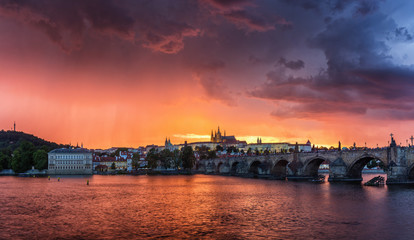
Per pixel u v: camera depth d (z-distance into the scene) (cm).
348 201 11375
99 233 7288
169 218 8781
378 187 15750
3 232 7394
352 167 19138
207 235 7125
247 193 14288
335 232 7275
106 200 12112
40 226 7912
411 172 16700
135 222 8312
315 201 11500
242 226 7856
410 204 10606
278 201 11650
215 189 16300
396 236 6962
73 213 9481
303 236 7000
